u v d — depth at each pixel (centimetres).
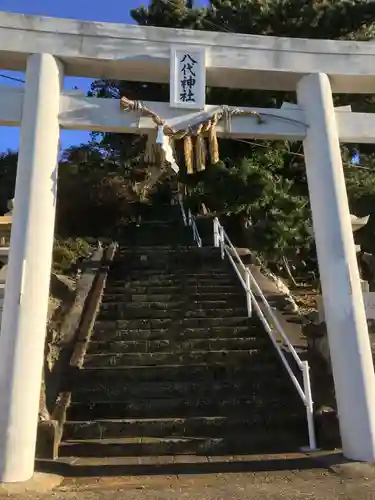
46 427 659
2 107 680
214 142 711
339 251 670
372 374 631
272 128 729
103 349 921
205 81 732
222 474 570
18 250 616
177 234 1891
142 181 2411
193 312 1052
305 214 1623
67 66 712
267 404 754
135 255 1463
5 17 683
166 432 702
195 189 1773
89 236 2034
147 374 836
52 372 815
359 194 1945
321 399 764
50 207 645
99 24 705
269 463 609
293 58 739
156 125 701
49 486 536
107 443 668
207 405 751
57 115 681
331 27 1705
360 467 572
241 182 1560
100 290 1164
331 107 730
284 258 1759
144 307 1087
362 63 748
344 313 648
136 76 746
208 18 1967
